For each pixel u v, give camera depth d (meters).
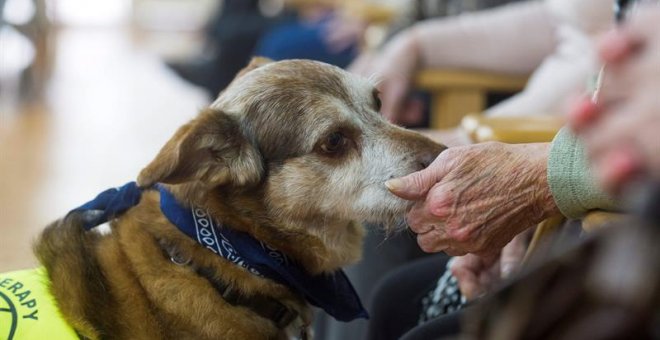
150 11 13.12
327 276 2.04
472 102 3.57
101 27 12.20
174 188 1.85
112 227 1.94
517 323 1.00
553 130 2.31
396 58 3.50
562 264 1.00
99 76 8.42
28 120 6.46
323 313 2.64
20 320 1.69
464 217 1.71
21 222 4.11
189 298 1.80
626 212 1.30
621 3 1.65
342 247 2.04
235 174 1.85
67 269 1.83
